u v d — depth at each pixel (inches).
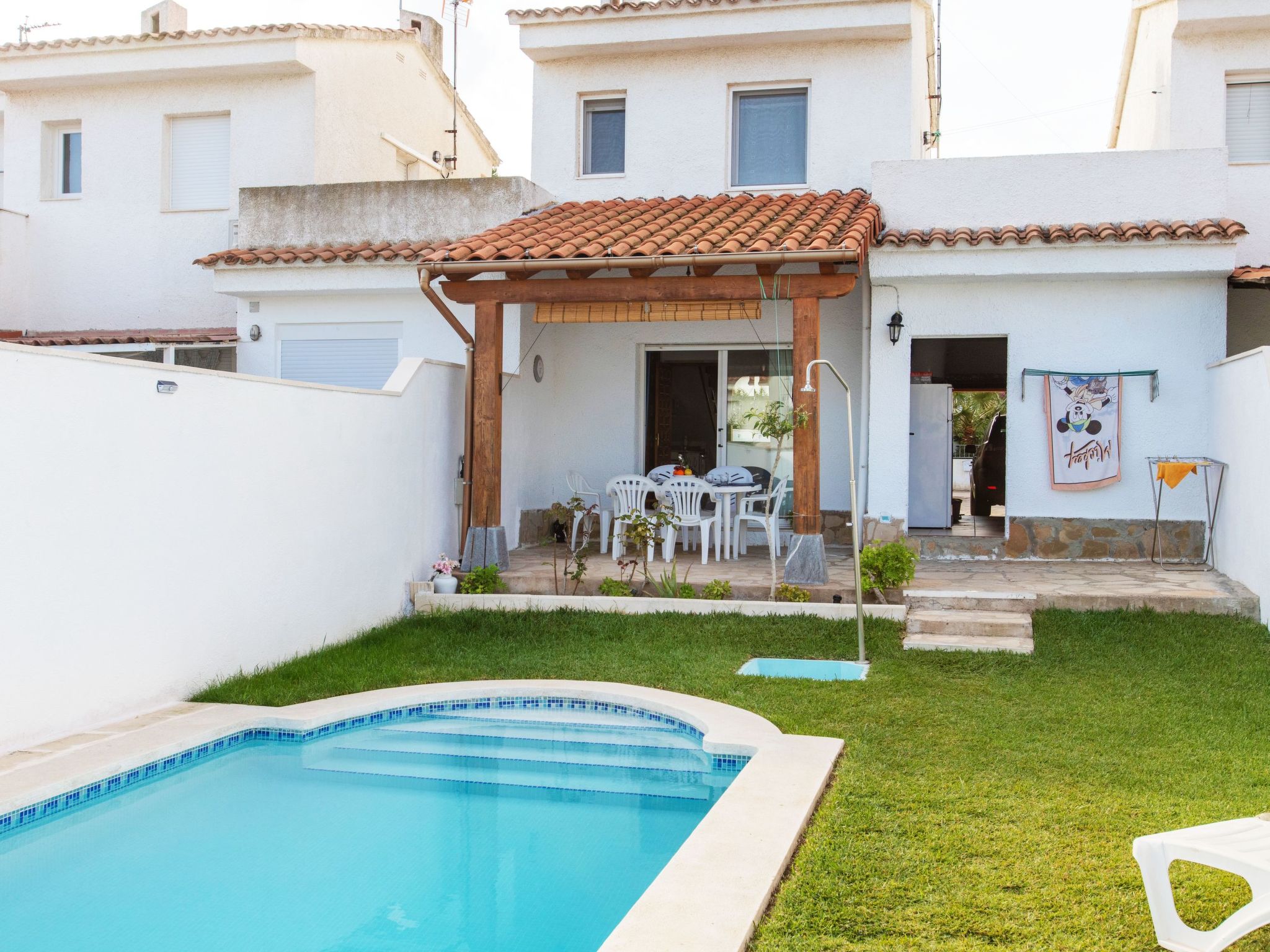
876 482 434.3
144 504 261.3
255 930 160.4
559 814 215.9
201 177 600.1
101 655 247.6
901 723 249.6
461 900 171.8
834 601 364.5
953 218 431.2
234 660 297.0
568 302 398.6
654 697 276.7
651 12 510.9
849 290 372.2
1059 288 420.8
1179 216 412.5
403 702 279.4
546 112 542.3
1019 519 429.4
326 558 341.4
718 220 431.8
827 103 510.6
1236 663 295.0
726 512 442.9
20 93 617.0
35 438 227.0
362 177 627.8
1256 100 483.5
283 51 563.2
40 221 613.9
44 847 196.5
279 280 479.5
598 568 415.8
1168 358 413.4
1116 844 172.6
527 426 504.1
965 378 660.1
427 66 703.1
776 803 189.6
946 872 161.5
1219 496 391.2
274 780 236.2
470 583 392.8
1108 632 323.9
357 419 359.6
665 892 150.8
